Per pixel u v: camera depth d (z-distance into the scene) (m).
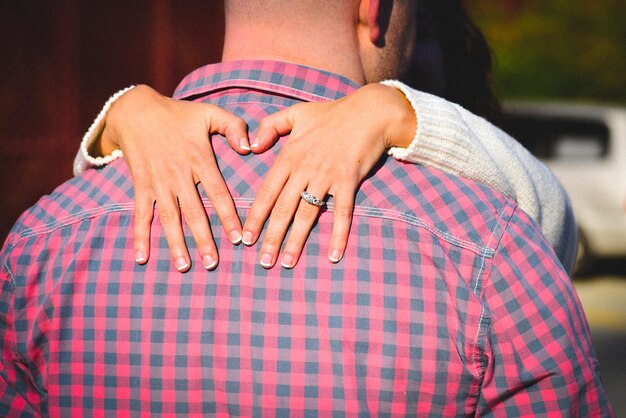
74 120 4.47
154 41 4.44
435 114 1.22
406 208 1.18
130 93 1.34
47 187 4.48
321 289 1.15
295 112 1.22
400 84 1.26
